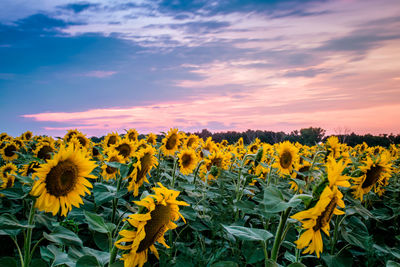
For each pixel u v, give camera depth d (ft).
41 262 10.18
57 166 10.77
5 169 22.44
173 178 19.48
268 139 77.10
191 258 11.76
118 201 16.05
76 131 32.91
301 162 28.37
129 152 23.82
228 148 35.99
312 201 8.18
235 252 12.87
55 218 15.39
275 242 9.34
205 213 16.66
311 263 15.89
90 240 15.12
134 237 8.30
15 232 10.97
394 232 21.17
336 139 26.21
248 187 18.43
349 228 17.02
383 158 16.02
